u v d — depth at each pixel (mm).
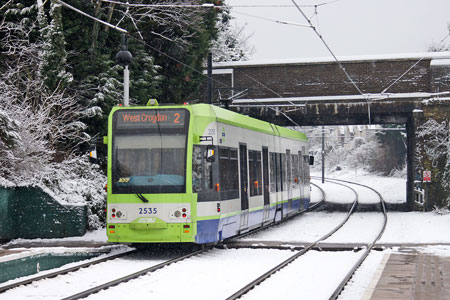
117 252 17312
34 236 21219
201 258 16172
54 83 23500
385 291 10945
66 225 21297
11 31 25922
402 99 34406
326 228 25016
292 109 34938
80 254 16641
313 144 112500
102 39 27875
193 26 33219
